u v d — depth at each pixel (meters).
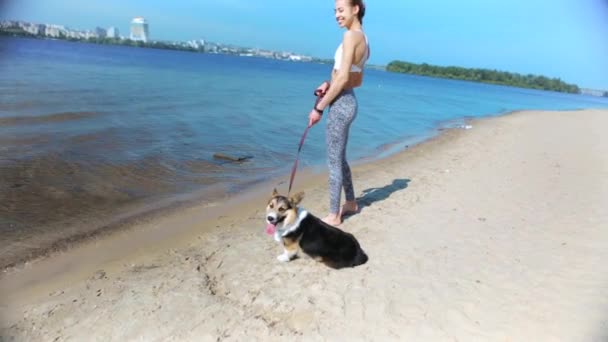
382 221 5.17
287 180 7.49
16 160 7.03
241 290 3.63
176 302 3.45
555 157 8.98
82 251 4.50
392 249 4.34
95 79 19.55
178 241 4.81
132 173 7.13
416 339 2.90
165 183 6.86
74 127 9.59
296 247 4.03
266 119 13.84
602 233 4.56
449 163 8.94
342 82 4.16
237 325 3.13
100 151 8.06
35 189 6.04
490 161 8.90
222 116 13.45
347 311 3.26
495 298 3.36
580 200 5.75
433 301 3.35
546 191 6.27
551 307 3.19
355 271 3.89
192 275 3.94
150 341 2.97
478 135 13.74
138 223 5.29
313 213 5.57
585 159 8.67
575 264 3.87
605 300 3.24
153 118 11.75
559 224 4.90
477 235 4.66
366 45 4.27
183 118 12.31
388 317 3.17
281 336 2.98
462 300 3.35
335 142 4.60
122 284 3.78
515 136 13.20
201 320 3.20
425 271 3.85
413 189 6.66
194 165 7.97
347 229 4.90
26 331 3.11
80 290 3.69
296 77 44.03
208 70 40.34
